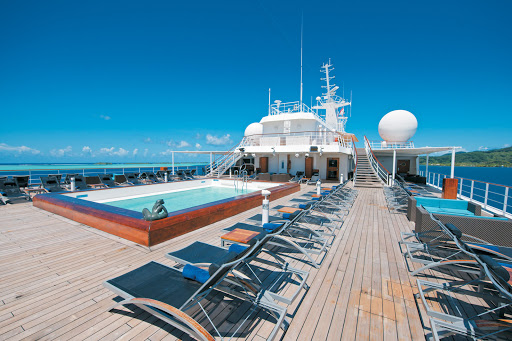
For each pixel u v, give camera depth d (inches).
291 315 102.0
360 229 222.4
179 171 653.3
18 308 101.8
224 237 146.6
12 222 223.0
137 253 159.3
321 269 143.4
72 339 85.4
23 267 138.4
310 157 694.5
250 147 653.9
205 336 70.1
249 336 88.0
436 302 111.9
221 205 240.5
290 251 167.9
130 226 180.1
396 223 243.0
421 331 93.7
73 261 146.7
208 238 188.5
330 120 880.9
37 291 114.7
